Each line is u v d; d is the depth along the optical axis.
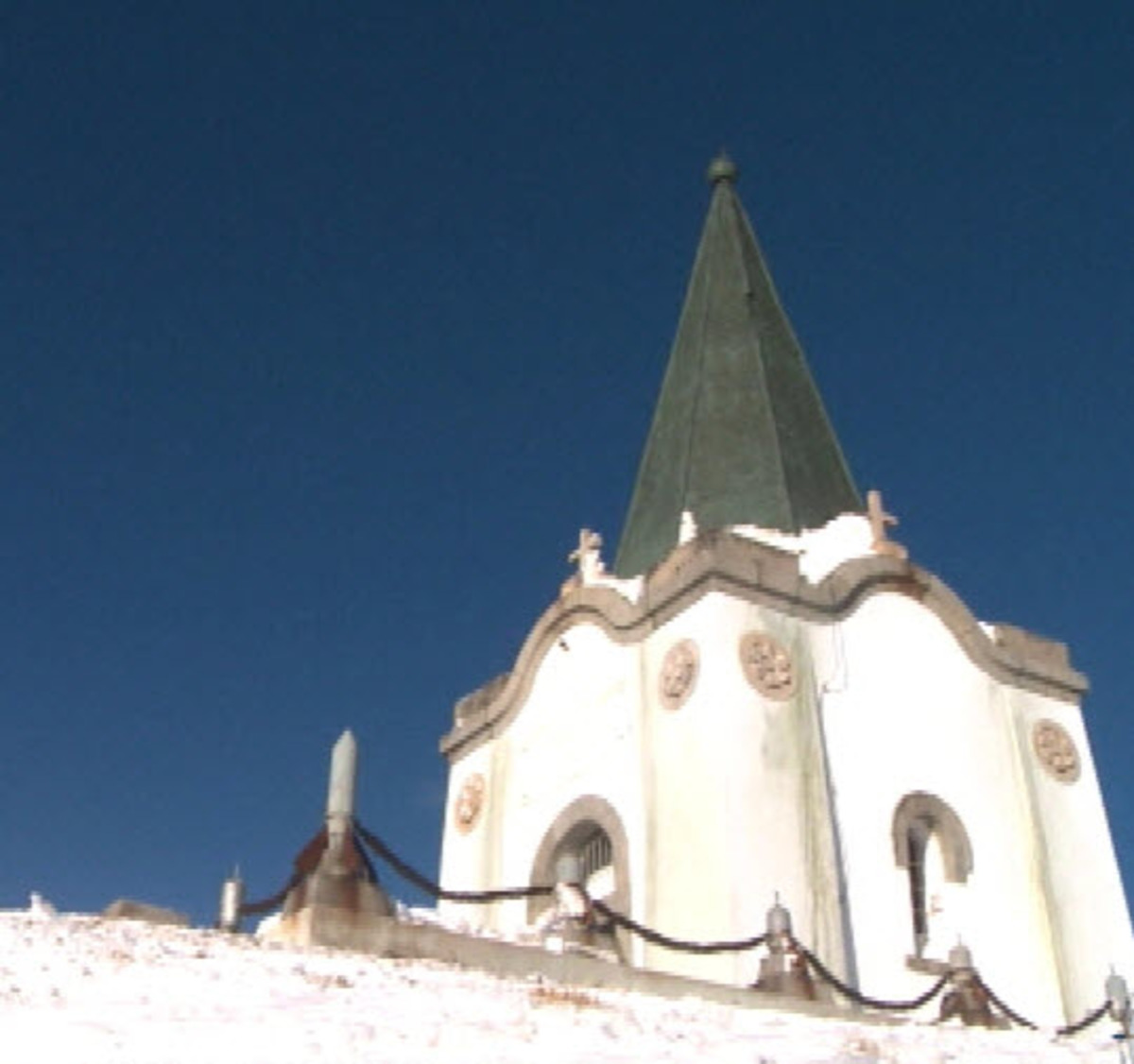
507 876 33.91
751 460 36.66
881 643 32.25
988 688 33.56
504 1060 11.46
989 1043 17.19
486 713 37.16
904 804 30.52
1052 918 31.03
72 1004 11.97
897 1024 19.78
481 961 18.39
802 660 30.72
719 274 42.28
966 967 25.30
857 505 37.84
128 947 15.38
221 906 20.34
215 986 13.50
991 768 32.41
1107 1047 17.16
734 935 26.28
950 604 33.72
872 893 28.84
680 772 29.23
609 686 32.62
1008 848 31.61
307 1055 10.93
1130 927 32.34
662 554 36.12
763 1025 15.77
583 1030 13.20
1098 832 33.31
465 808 36.66
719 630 29.89
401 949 18.12
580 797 32.19
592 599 34.00
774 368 39.44
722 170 45.41
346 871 18.75
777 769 28.72
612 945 22.97
